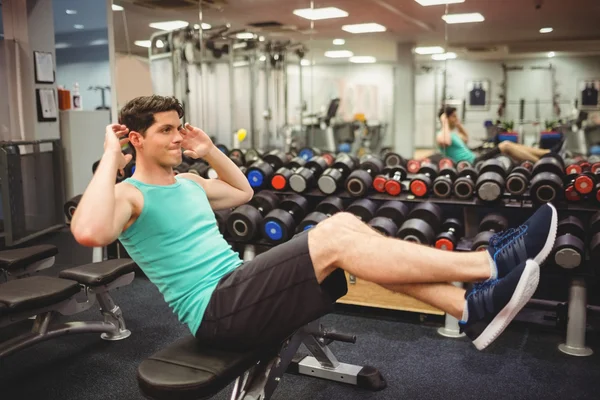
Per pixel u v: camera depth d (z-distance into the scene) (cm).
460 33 397
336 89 448
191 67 479
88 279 255
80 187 450
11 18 427
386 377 244
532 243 151
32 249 285
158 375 145
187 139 179
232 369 151
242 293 151
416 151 427
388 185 332
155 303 344
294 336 186
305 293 150
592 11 361
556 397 224
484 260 150
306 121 465
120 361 260
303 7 437
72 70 543
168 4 463
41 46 438
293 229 325
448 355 266
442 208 350
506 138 391
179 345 164
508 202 314
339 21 431
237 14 456
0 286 232
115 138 153
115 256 412
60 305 245
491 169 332
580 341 269
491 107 395
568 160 366
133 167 386
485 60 392
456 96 405
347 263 147
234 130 483
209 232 165
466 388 233
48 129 439
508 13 380
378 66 430
